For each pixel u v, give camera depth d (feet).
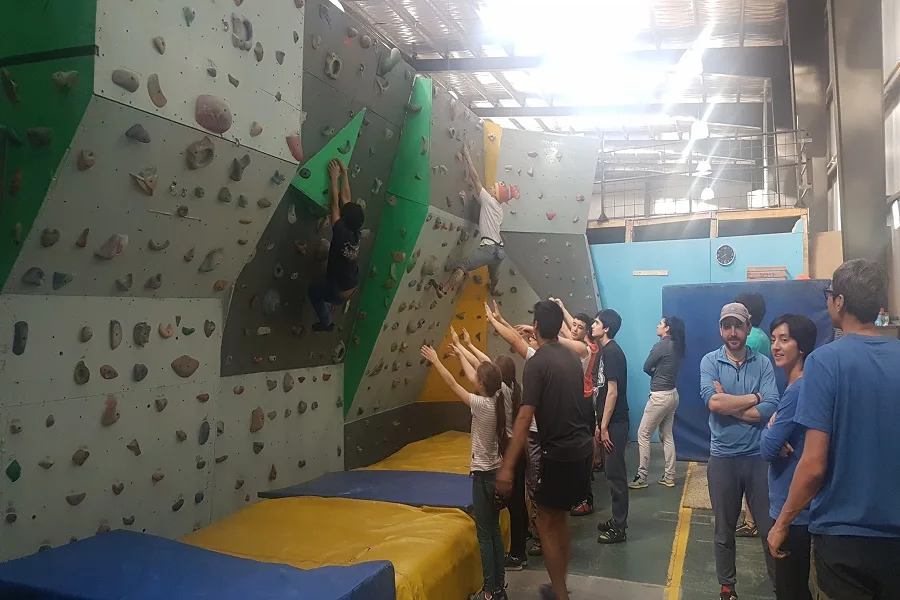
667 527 15.38
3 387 8.02
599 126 42.04
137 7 7.79
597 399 16.53
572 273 22.06
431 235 15.92
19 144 7.72
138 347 9.90
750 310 14.02
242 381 12.34
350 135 12.51
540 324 10.91
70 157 7.62
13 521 8.23
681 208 44.21
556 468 10.45
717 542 10.70
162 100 8.21
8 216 7.84
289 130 10.65
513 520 13.16
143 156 8.39
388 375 17.46
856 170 19.44
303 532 10.85
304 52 10.93
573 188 21.38
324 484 13.93
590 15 25.79
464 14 25.61
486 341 20.12
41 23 7.49
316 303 13.11
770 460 8.54
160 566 8.20
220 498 11.86
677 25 27.04
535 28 26.78
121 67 7.61
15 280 8.05
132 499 9.94
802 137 27.73
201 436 11.21
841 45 19.63
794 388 8.31
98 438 9.31
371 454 17.34
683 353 18.65
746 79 32.83
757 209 24.17
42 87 7.54
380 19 25.99
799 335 8.69
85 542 8.94
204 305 11.17
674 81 33.06
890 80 18.47
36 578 7.71
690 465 21.53
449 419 20.35
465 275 17.20
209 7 8.89
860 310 6.82
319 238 12.84
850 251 19.49
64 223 8.09
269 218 11.07
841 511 6.40
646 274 25.14
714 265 24.23
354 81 12.35
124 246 8.93
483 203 17.49
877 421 6.34
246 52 9.63
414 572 9.34
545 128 43.14
